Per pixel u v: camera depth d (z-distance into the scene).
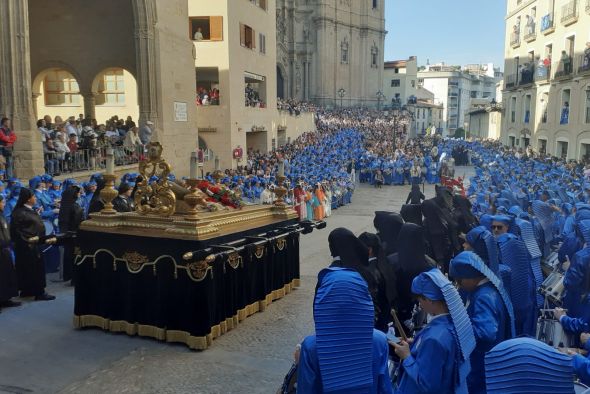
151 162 7.91
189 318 7.29
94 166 17.80
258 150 36.19
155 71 20.75
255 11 33.66
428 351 3.53
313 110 61.19
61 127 17.56
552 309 6.26
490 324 4.26
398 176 38.53
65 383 6.20
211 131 29.69
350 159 42.91
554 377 2.78
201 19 29.12
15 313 8.59
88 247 7.85
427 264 5.97
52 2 22.98
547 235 10.67
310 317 8.68
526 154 37.84
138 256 7.57
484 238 5.61
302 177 27.42
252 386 6.24
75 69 23.22
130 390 6.08
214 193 9.10
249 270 8.65
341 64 74.62
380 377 3.60
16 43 14.62
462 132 98.19
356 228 19.91
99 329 7.91
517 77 44.19
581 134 32.22
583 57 31.70
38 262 9.25
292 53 70.00
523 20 43.09
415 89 95.12
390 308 5.55
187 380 6.37
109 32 22.89
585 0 31.52
